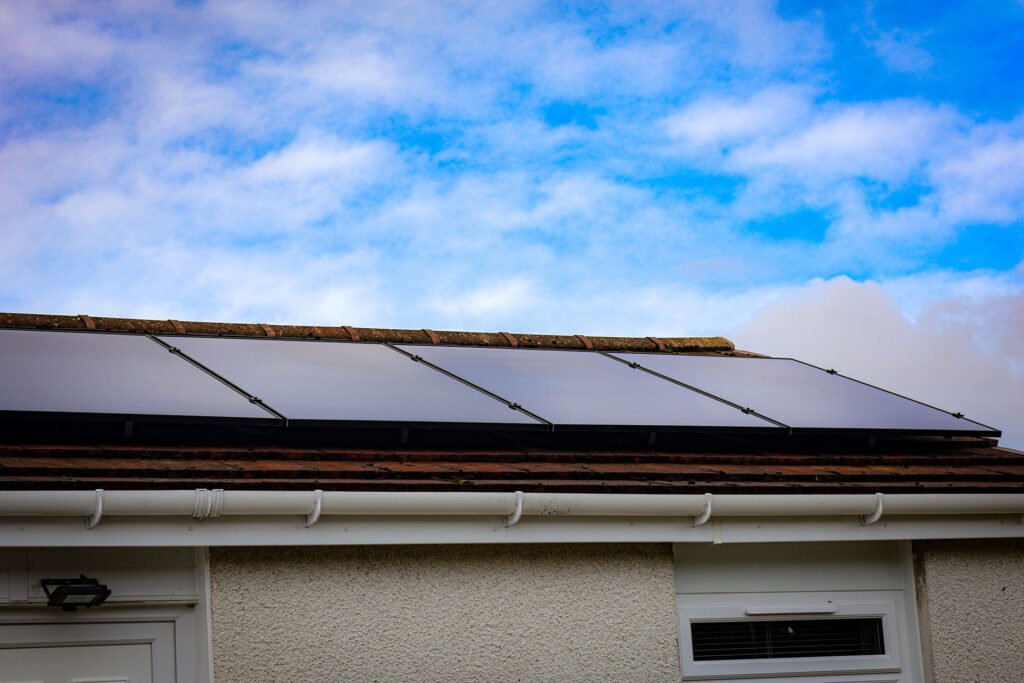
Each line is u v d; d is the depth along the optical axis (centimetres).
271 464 565
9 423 570
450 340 874
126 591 534
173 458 561
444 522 566
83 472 498
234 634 536
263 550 550
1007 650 700
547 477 595
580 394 725
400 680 562
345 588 561
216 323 827
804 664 679
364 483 538
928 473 686
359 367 730
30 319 764
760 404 758
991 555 712
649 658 617
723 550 676
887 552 714
